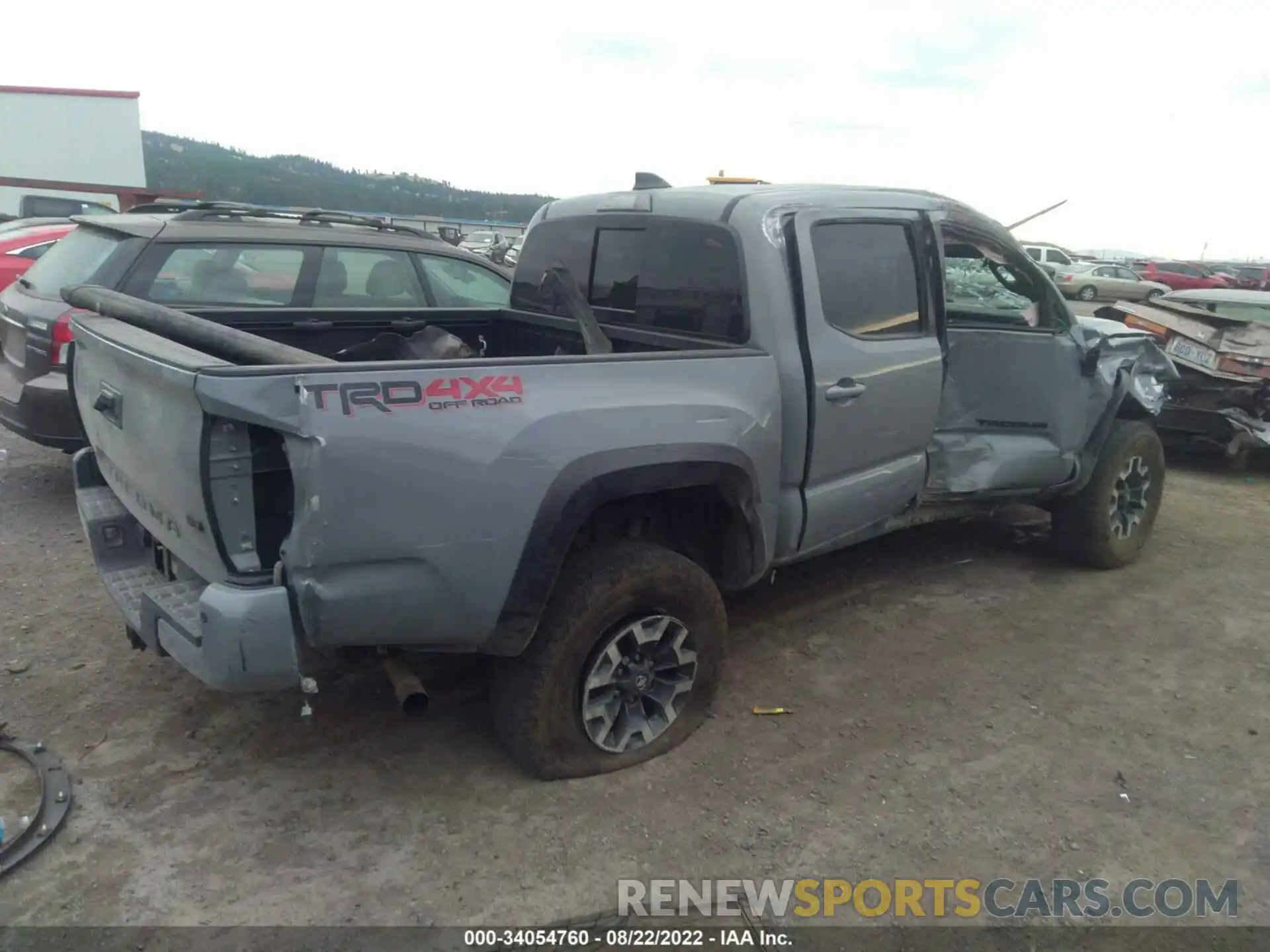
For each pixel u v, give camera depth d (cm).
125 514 341
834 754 344
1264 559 572
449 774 321
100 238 555
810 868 283
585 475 283
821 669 410
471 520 264
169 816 294
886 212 400
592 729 316
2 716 343
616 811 305
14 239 971
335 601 250
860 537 420
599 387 295
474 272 696
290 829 290
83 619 423
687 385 319
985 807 316
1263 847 300
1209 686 407
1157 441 537
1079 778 335
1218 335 767
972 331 439
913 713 376
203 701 360
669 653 329
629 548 314
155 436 262
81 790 304
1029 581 520
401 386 253
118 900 258
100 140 3098
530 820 299
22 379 541
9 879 264
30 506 571
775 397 348
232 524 247
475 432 263
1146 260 3731
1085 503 517
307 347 429
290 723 349
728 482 328
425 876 273
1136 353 528
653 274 399
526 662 299
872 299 390
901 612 473
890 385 394
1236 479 788
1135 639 452
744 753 342
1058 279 2727
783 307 354
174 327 283
